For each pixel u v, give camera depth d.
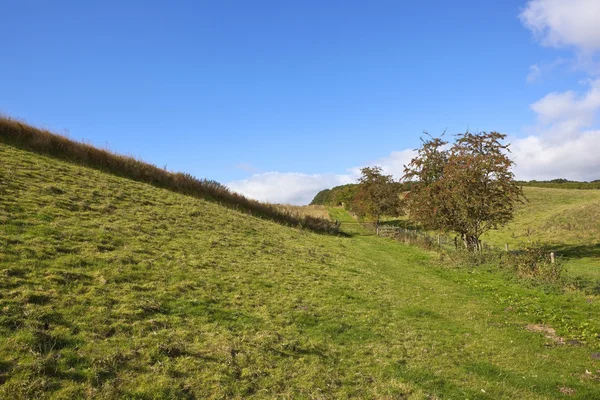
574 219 37.62
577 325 10.88
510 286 15.59
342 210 75.06
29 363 5.41
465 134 25.38
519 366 8.25
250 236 18.92
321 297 11.97
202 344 7.23
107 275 9.12
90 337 6.48
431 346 9.13
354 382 7.00
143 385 5.64
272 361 7.21
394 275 17.81
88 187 16.70
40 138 20.36
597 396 6.92
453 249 28.34
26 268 8.18
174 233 14.97
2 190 12.57
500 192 23.05
